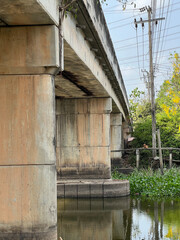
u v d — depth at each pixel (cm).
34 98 768
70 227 1238
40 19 744
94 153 1947
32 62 770
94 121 1956
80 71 1341
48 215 752
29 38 775
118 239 1074
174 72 3491
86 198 1822
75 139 1958
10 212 756
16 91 771
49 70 771
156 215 1406
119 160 3234
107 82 1862
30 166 759
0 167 762
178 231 1148
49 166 758
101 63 1579
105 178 1938
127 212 1477
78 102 1967
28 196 755
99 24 1245
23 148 761
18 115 767
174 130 2973
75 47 1063
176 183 1992
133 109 3903
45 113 764
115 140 3266
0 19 741
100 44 1311
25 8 686
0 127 768
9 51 775
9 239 751
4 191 759
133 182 2042
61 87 1658
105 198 1822
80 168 1945
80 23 1102
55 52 771
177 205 1616
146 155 2917
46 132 761
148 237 1087
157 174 2219
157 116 3133
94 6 1130
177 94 3344
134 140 3128
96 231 1179
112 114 3303
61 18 808
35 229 749
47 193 754
